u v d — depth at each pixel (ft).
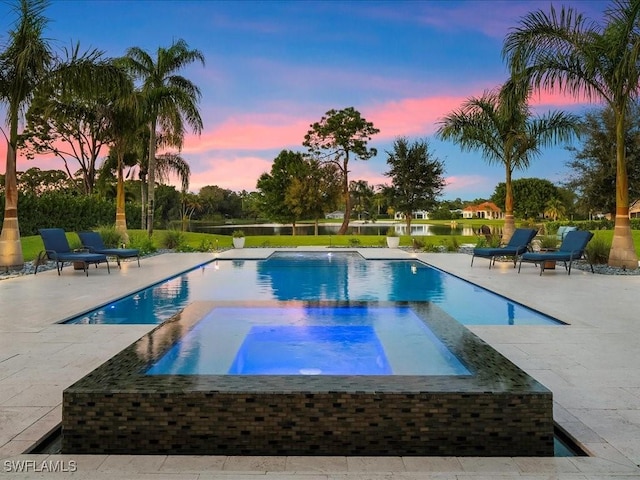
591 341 15.90
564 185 73.46
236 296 27.55
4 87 35.06
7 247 35.60
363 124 108.17
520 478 7.40
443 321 14.70
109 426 8.54
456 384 8.92
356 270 40.27
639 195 68.95
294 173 119.34
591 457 8.18
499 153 52.95
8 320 19.26
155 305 24.52
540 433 8.46
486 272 35.78
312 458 8.23
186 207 189.98
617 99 34.22
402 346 13.08
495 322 20.16
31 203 61.52
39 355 14.32
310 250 59.00
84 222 72.90
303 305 17.75
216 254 52.90
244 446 8.53
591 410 10.17
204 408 8.51
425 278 34.91
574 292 26.35
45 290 27.30
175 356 11.55
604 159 69.15
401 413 8.50
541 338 16.31
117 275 34.47
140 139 72.43
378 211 204.33
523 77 35.99
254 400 8.50
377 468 7.84
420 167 84.12
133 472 7.64
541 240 46.29
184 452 8.53
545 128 50.34
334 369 11.61
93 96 39.75
